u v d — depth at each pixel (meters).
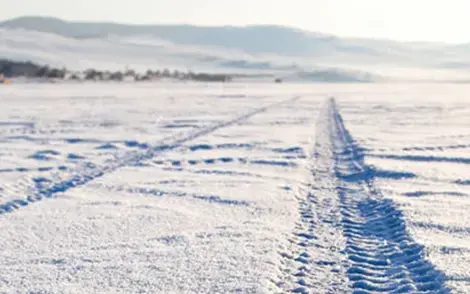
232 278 6.25
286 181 12.76
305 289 5.96
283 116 33.56
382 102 49.31
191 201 10.63
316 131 24.75
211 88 98.00
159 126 27.33
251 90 86.69
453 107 41.28
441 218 8.92
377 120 30.28
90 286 6.05
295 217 9.30
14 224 8.86
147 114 35.12
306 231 8.41
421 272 6.47
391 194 11.02
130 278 6.29
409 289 5.91
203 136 22.52
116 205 10.28
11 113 35.09
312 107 42.72
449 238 7.80
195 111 38.06
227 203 10.41
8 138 22.22
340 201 10.71
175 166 15.22
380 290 6.00
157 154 17.69
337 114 35.22
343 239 7.98
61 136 22.78
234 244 7.60
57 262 6.92
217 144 19.75
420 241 7.59
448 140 20.42
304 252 7.29
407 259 6.99
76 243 7.77
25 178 13.40
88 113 35.66
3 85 94.38
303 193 11.48
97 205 10.29
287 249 7.44
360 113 35.91
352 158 16.69
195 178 13.20
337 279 6.33
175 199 10.81
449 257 6.88
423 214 9.18
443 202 10.18
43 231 8.43
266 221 8.96
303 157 16.73
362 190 11.80
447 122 28.52
